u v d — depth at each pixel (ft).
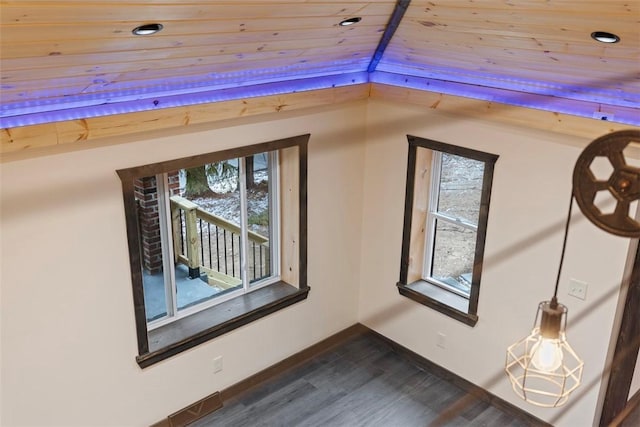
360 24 11.26
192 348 13.24
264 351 14.90
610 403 12.29
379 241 15.99
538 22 9.27
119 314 11.74
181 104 11.27
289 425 13.62
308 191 14.53
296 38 10.93
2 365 10.48
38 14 7.16
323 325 16.29
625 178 4.66
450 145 13.53
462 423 13.74
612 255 11.41
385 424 13.73
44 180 10.11
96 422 12.08
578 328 12.32
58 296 10.83
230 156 12.62
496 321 13.70
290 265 15.29
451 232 14.85
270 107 12.71
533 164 12.17
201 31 9.20
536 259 12.61
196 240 13.74
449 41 11.44
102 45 8.48
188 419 13.56
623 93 10.36
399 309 15.97
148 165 11.33
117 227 11.26
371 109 15.14
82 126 10.04
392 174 15.12
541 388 13.19
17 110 9.41
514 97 11.96
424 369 15.70
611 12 8.11
